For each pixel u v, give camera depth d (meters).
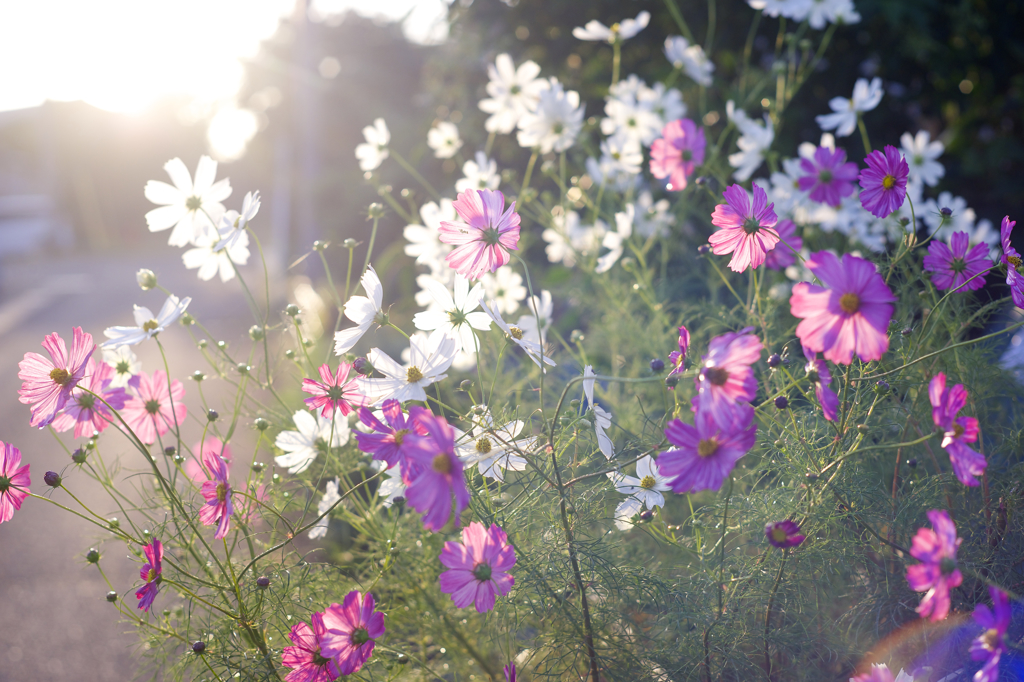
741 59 2.62
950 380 1.08
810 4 1.60
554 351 1.46
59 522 2.58
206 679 1.02
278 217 9.73
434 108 3.71
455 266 0.99
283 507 1.09
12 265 12.55
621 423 1.29
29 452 3.40
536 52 2.99
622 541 1.07
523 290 1.39
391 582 1.12
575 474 1.03
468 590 0.92
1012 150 2.49
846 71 2.52
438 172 3.53
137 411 1.15
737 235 1.00
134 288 8.76
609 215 1.63
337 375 1.02
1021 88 2.65
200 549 1.12
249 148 9.61
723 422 0.85
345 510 1.11
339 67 6.81
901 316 1.17
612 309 1.52
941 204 1.37
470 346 1.00
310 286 5.19
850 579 1.03
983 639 0.81
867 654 0.98
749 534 1.02
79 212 15.31
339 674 0.94
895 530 1.00
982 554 0.98
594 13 2.77
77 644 1.86
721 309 1.27
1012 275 0.94
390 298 2.73
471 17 3.05
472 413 0.97
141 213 16.55
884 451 1.10
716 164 1.58
